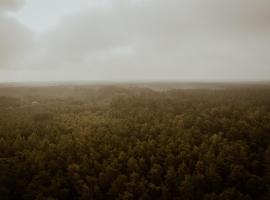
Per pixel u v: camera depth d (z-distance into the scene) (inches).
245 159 1147.3
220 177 1023.6
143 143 1332.4
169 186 1010.1
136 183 1002.7
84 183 1026.7
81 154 1246.9
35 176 1060.5
